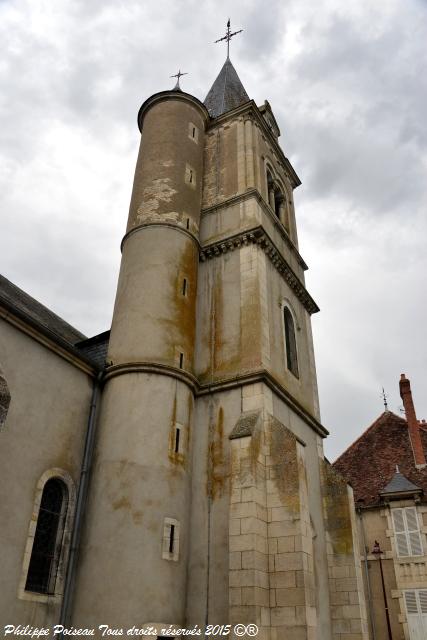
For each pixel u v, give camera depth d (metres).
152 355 15.09
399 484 24.41
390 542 23.50
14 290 19.27
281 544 12.70
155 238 17.45
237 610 11.74
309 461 17.66
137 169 20.11
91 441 14.12
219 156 21.78
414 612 21.91
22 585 11.09
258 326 16.33
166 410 14.41
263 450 14.11
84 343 18.34
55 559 12.28
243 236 18.28
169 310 16.20
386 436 28.44
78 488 13.34
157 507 12.95
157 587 12.05
